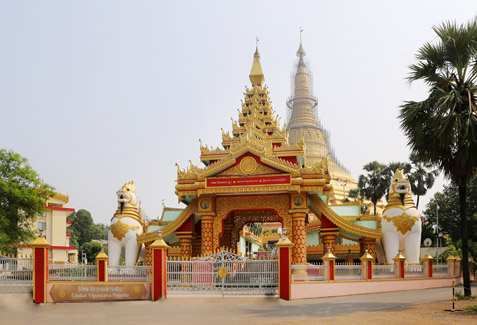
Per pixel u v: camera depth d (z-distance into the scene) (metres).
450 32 23.08
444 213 58.72
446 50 23.06
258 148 31.55
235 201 33.25
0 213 38.03
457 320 15.74
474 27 22.80
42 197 42.06
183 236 34.41
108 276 24.92
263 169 31.66
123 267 24.89
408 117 22.45
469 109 21.83
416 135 22.30
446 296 25.06
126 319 17.39
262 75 44.94
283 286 23.48
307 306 20.84
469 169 22.02
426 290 30.94
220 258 26.62
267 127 41.50
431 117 22.12
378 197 61.03
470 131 21.06
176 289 24.47
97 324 16.23
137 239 35.28
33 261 22.52
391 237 33.91
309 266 25.50
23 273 23.53
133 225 35.28
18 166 40.72
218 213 33.28
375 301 22.78
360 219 37.66
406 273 32.06
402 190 34.34
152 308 20.64
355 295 26.89
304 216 32.12
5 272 23.41
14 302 21.72
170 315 18.39
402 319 16.16
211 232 32.75
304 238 31.95
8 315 18.72
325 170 33.25
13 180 40.03
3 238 37.25
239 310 19.75
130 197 35.84
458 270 37.56
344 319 16.39
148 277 24.27
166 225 35.88
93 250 87.06
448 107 21.30
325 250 34.31
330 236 34.22
